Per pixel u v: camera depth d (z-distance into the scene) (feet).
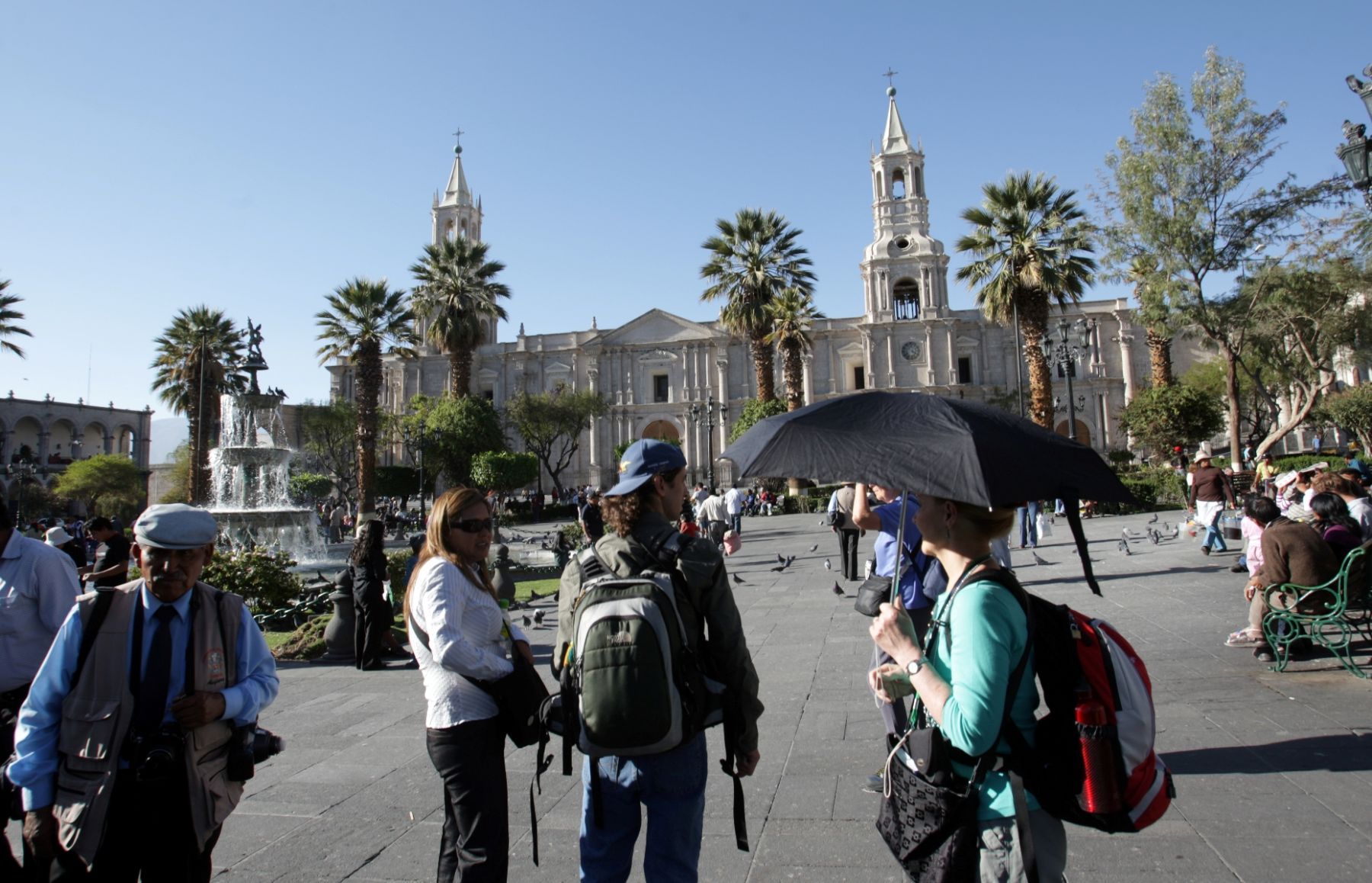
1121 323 206.39
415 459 187.83
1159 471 107.24
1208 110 80.43
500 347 237.04
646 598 9.41
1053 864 8.05
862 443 8.92
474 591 11.52
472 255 153.28
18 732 9.95
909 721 9.14
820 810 15.51
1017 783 7.82
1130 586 39.83
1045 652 8.05
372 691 27.81
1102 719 7.63
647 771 9.63
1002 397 204.13
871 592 16.43
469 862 10.83
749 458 9.82
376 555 31.68
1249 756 16.92
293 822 16.16
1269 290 90.07
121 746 9.81
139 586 10.47
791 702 23.12
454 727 11.12
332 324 125.18
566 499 202.80
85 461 189.16
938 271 211.00
